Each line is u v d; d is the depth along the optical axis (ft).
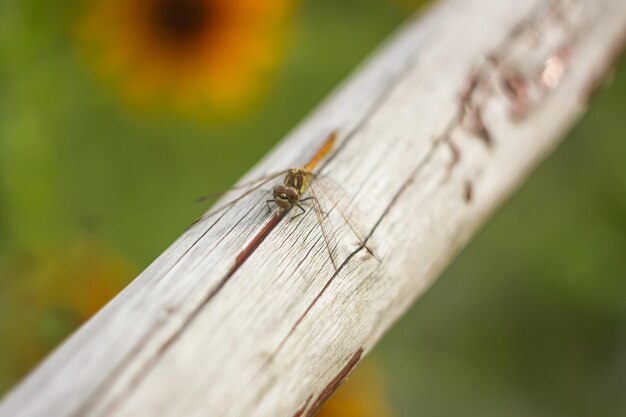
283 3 1.86
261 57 1.86
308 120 1.26
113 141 1.93
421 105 1.22
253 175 1.16
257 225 1.06
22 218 1.59
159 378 0.90
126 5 1.77
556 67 1.33
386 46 1.44
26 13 1.64
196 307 0.95
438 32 1.32
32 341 1.48
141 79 1.82
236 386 0.93
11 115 1.61
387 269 1.09
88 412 0.88
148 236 1.95
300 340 0.99
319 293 1.03
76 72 1.79
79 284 1.54
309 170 1.13
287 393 0.96
